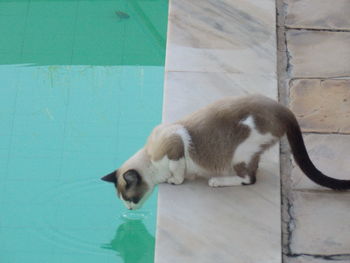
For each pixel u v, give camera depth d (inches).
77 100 294.0
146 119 284.5
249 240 201.3
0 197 256.7
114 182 224.2
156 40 323.6
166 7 335.9
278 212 208.8
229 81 252.1
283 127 201.5
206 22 277.1
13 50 319.9
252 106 201.6
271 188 216.2
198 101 243.4
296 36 274.8
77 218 247.8
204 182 219.6
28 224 246.2
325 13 285.0
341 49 268.2
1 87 301.1
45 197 256.5
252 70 257.3
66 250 235.9
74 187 260.2
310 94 249.8
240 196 214.1
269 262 195.3
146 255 233.0
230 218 207.5
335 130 235.8
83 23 331.3
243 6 285.7
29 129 283.0
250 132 201.2
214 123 204.7
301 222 207.9
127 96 294.8
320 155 227.1
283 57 266.1
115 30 327.0
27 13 335.9
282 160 227.9
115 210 249.9
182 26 274.8
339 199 214.2
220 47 266.5
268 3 288.0
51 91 298.7
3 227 245.0
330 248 200.1
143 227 242.8
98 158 270.4
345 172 221.0
